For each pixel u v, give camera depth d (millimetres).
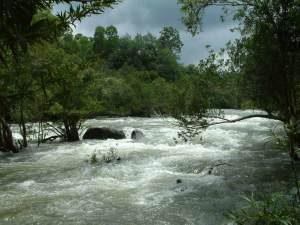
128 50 77250
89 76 16781
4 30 2367
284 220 3279
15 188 10133
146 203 8539
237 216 3611
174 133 22156
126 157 14227
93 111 19016
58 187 10133
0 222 7535
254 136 19250
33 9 2430
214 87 11500
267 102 12078
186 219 7492
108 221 7488
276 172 10961
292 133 4207
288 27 11164
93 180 10820
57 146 18047
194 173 11422
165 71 77125
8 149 16406
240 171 11312
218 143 17156
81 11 2502
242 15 11602
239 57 11719
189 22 12227
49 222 7492
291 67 11555
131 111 40750
